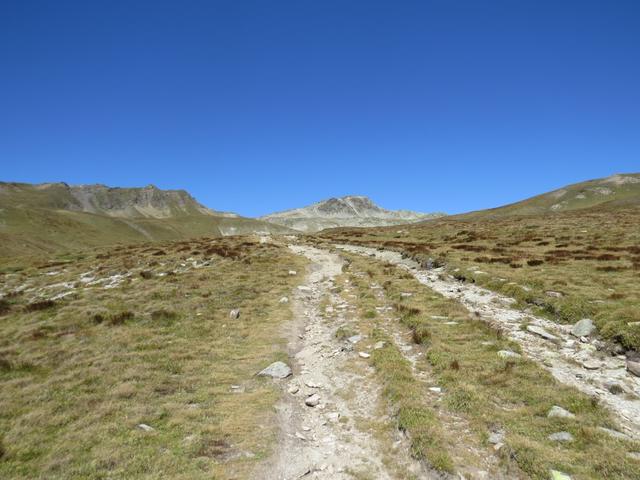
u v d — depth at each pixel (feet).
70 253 193.88
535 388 39.22
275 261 143.43
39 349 57.41
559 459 28.40
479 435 32.63
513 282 81.46
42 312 78.18
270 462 31.63
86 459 31.32
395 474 29.91
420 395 40.01
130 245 221.46
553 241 150.30
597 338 50.93
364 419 38.14
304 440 35.29
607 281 74.74
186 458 31.60
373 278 105.60
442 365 45.98
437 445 31.42
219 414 39.27
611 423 32.42
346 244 224.94
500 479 27.81
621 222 191.11
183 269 126.11
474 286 86.84
